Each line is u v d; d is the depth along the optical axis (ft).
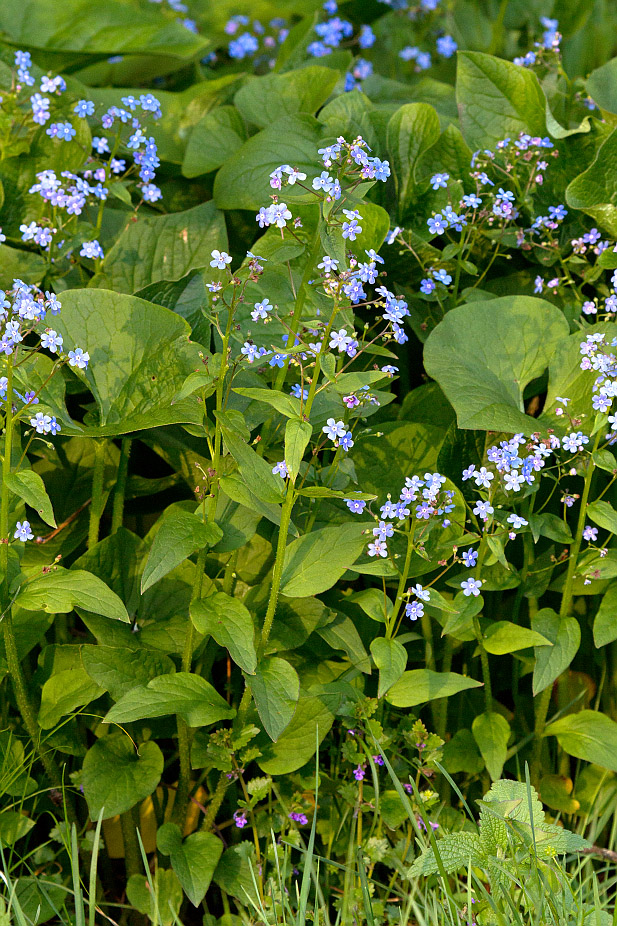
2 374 3.05
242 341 3.08
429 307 3.55
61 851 3.21
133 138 3.44
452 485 3.22
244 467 3.02
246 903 3.13
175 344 3.20
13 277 3.45
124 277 3.49
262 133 3.56
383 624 3.37
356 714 3.16
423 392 3.48
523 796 3.11
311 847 3.05
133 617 3.26
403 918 3.07
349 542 3.10
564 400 3.22
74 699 3.14
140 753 3.17
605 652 3.43
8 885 3.01
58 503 3.42
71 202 3.35
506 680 3.46
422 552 3.12
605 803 3.35
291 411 3.00
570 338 3.35
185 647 3.13
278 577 3.05
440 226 3.42
